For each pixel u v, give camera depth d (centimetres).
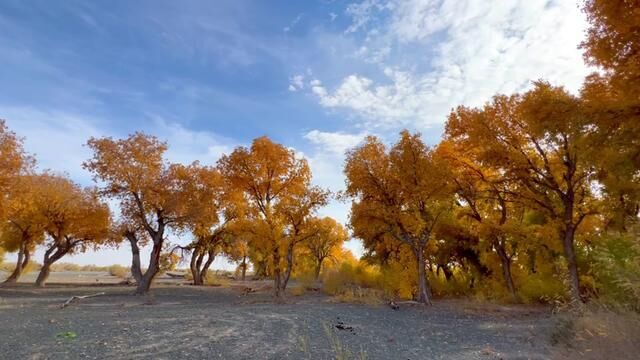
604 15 1351
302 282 4244
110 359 922
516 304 2358
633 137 1325
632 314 726
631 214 1911
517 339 1253
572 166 1980
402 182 2469
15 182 2755
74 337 1168
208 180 3475
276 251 2694
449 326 1559
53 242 4038
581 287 2033
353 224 2658
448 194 2461
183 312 1892
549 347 1003
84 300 2528
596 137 1407
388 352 1063
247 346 1091
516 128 2100
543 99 1573
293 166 2803
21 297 2623
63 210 3706
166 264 3444
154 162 3319
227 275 7675
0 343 1079
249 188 2786
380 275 3528
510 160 2098
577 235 2244
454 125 2336
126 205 3278
